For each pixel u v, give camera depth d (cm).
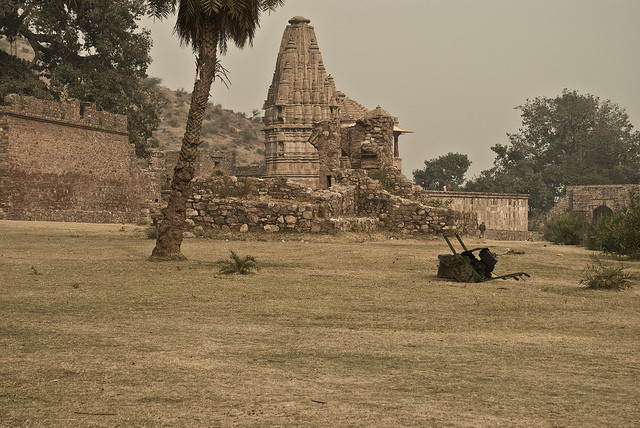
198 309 1138
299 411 595
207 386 671
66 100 5512
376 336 952
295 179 8681
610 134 12131
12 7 7031
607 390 687
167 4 1955
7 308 1101
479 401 640
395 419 578
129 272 1595
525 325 1065
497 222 7975
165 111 16450
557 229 3900
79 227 3319
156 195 6544
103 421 565
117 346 841
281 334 951
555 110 12444
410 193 3753
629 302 1331
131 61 7888
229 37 1988
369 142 3853
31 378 692
